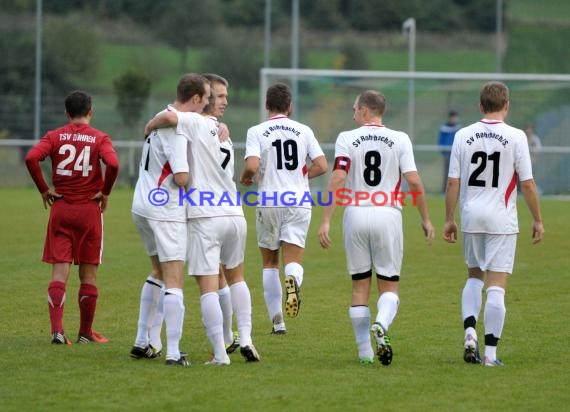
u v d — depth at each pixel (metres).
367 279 27.92
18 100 109.19
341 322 34.84
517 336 31.91
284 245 34.28
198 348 30.03
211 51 124.69
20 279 44.34
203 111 28.89
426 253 56.00
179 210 27.06
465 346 27.53
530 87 102.31
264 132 34.44
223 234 27.27
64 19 121.88
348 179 27.83
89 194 31.02
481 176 27.73
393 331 32.81
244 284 28.17
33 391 23.66
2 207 81.38
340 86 103.06
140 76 113.06
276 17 125.81
